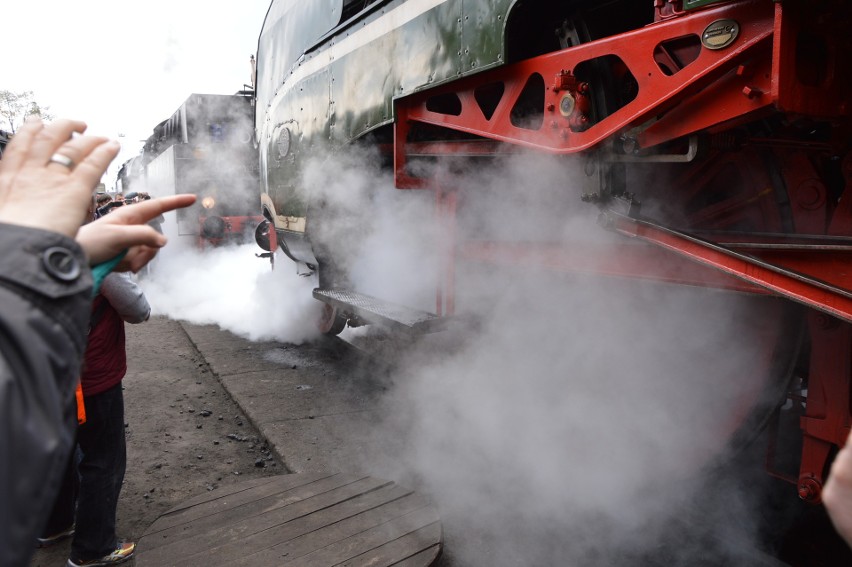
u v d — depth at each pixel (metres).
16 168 0.62
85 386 2.13
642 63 1.94
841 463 0.64
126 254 0.77
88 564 2.29
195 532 2.19
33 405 0.56
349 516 2.30
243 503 2.41
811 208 2.10
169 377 4.77
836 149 1.98
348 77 3.83
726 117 1.74
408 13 3.09
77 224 0.62
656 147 2.08
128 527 2.62
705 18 1.73
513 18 2.68
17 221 0.59
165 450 3.39
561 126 2.25
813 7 1.55
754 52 1.63
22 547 0.55
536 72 2.39
